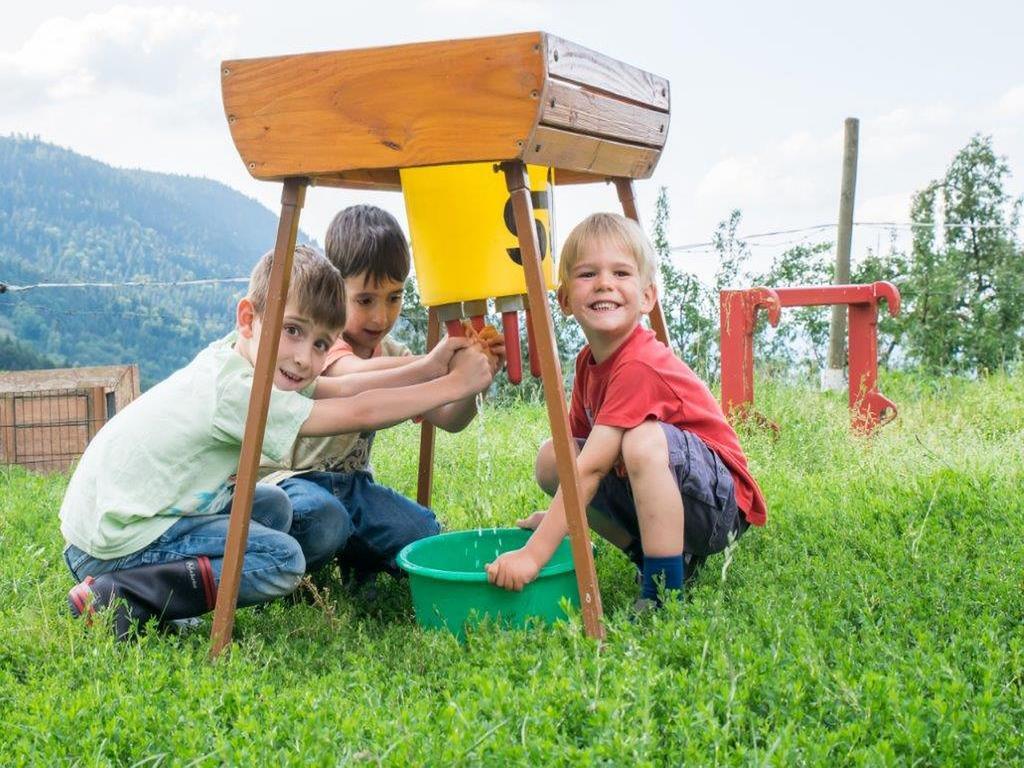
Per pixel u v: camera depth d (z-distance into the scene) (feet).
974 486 12.87
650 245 10.11
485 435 19.95
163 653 8.04
